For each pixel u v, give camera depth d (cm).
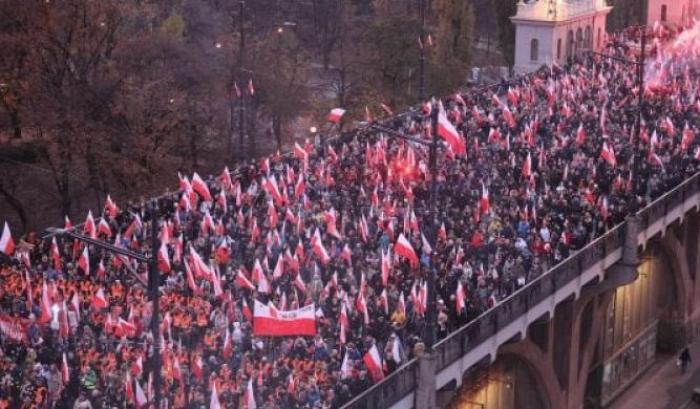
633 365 15050
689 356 15512
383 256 10069
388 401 8669
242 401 8562
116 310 9556
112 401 8650
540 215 12269
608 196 13025
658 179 13800
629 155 14438
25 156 17600
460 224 11775
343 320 9125
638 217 12425
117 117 16050
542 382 12138
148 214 12488
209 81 18700
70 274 10638
